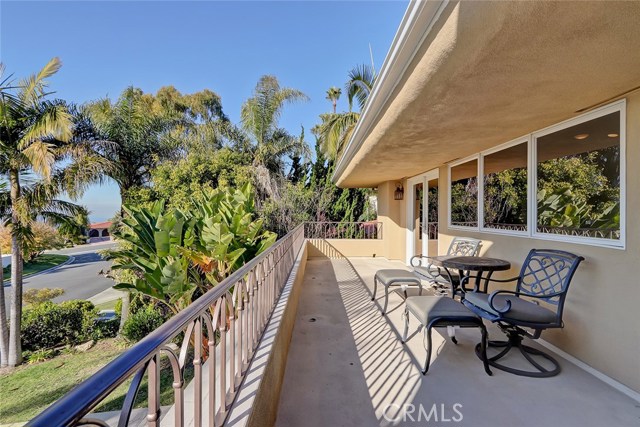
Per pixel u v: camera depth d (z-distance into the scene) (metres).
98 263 22.27
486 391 2.48
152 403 0.90
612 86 2.32
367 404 2.32
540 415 2.20
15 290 7.73
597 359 2.71
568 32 1.60
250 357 1.97
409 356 3.06
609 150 2.67
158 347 0.89
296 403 2.33
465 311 2.84
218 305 1.49
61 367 7.28
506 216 4.11
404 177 8.55
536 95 2.48
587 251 2.85
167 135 12.80
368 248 10.24
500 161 4.17
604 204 2.72
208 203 5.68
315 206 13.99
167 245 4.11
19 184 8.02
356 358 3.02
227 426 1.35
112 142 10.16
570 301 3.00
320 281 6.51
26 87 7.87
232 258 4.39
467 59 1.91
